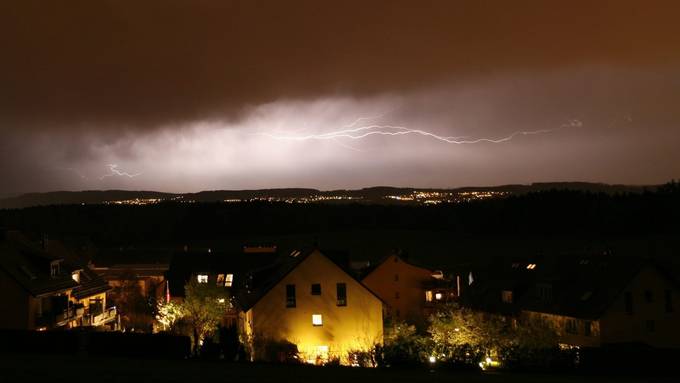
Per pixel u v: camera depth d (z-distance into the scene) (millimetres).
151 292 76438
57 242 58562
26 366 23953
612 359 34625
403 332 43812
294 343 45375
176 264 70312
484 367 34625
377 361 34000
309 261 46844
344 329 46344
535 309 53688
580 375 32906
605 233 137125
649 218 133250
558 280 53938
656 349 34844
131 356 32438
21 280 42906
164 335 33312
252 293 52469
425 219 164875
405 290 69188
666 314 46781
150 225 163625
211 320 47594
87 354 32094
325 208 175625
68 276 50875
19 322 42094
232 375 24781
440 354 34531
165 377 23125
